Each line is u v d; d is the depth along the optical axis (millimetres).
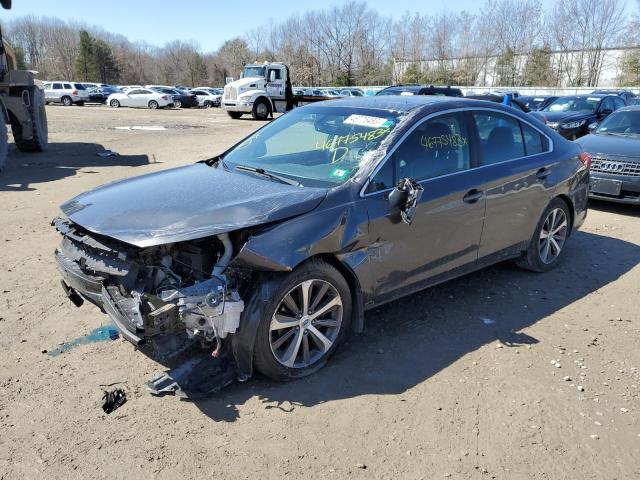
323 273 3344
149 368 3461
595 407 3188
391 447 2812
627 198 7684
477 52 66125
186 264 3178
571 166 5234
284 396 3215
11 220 6906
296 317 3322
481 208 4270
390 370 3520
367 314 4305
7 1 10117
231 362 3223
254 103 27453
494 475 2643
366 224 3484
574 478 2639
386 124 3979
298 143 4223
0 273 5020
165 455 2713
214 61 103562
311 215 3281
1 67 11680
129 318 3051
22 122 13031
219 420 2986
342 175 3684
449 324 4168
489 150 4473
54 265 5262
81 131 19766
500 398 3248
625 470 2699
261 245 3039
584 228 7102
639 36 57188
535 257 5117
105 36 116625
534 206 4844
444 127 4164
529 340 3955
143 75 109312
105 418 2977
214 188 3615
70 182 9656
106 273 3232
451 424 3002
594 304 4625
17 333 3885
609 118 9445
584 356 3756
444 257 4117
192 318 2928
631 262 5727
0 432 2848
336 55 75312
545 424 3025
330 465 2678
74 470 2602
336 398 3211
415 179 3871
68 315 4184
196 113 33969
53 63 103000
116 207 3426
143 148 14914
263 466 2660
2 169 10719
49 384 3273
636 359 3736
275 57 82875
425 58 70312
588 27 59562
